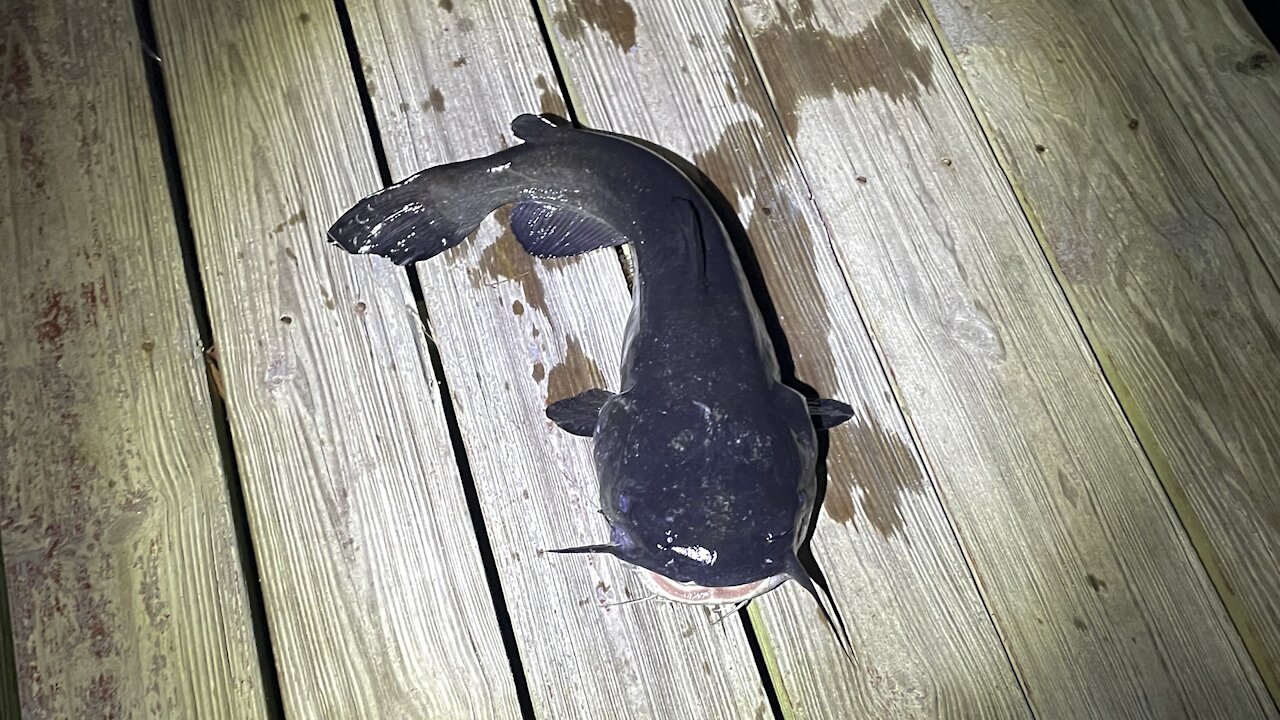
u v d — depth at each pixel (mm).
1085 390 763
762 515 634
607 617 723
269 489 739
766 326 768
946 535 740
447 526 738
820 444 751
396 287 769
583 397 724
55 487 727
